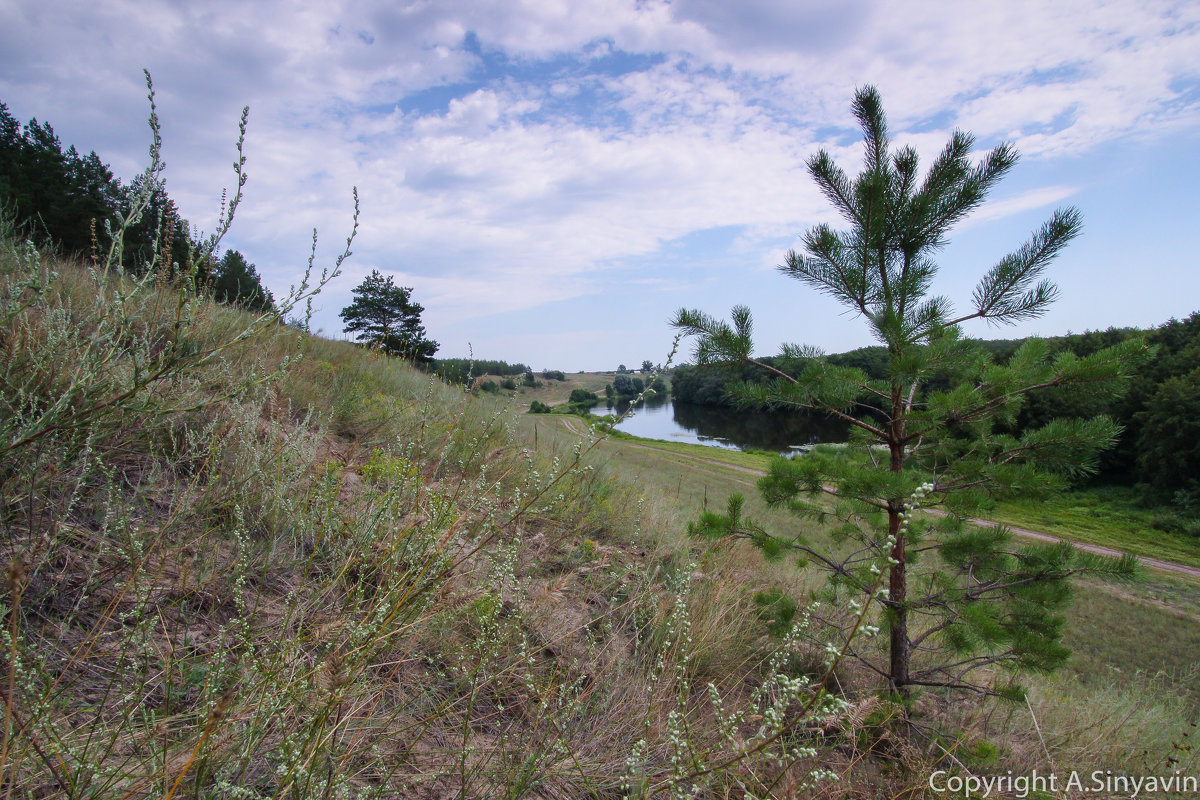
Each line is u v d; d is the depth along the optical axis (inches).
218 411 107.9
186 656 67.8
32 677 50.5
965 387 138.9
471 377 153.9
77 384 67.5
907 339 134.3
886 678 141.6
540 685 85.5
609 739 89.3
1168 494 1075.9
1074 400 138.0
